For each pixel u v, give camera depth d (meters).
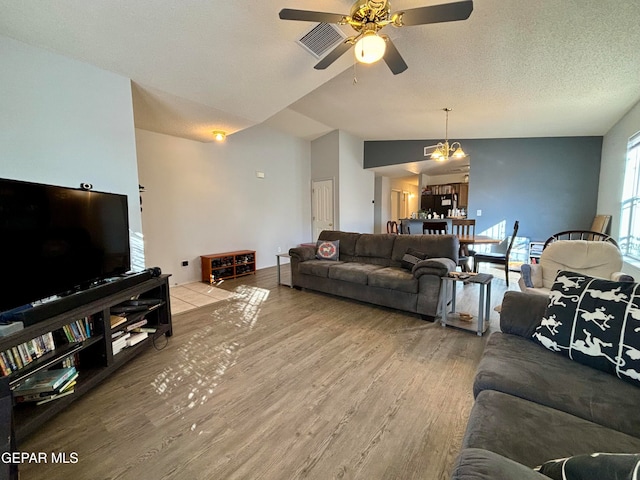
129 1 1.86
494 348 1.48
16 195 1.54
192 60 2.46
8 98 1.95
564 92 3.27
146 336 2.32
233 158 5.22
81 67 2.28
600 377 1.20
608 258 2.52
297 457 1.32
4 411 1.00
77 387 1.68
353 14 1.76
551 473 0.64
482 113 4.17
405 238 3.72
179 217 4.48
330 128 5.97
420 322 2.93
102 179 2.43
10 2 1.73
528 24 2.14
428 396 1.75
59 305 1.63
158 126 3.81
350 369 2.06
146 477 1.23
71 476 1.23
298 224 6.58
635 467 0.48
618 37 2.22
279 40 2.38
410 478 1.21
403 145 6.44
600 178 4.91
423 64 2.85
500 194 5.62
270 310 3.32
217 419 1.58
